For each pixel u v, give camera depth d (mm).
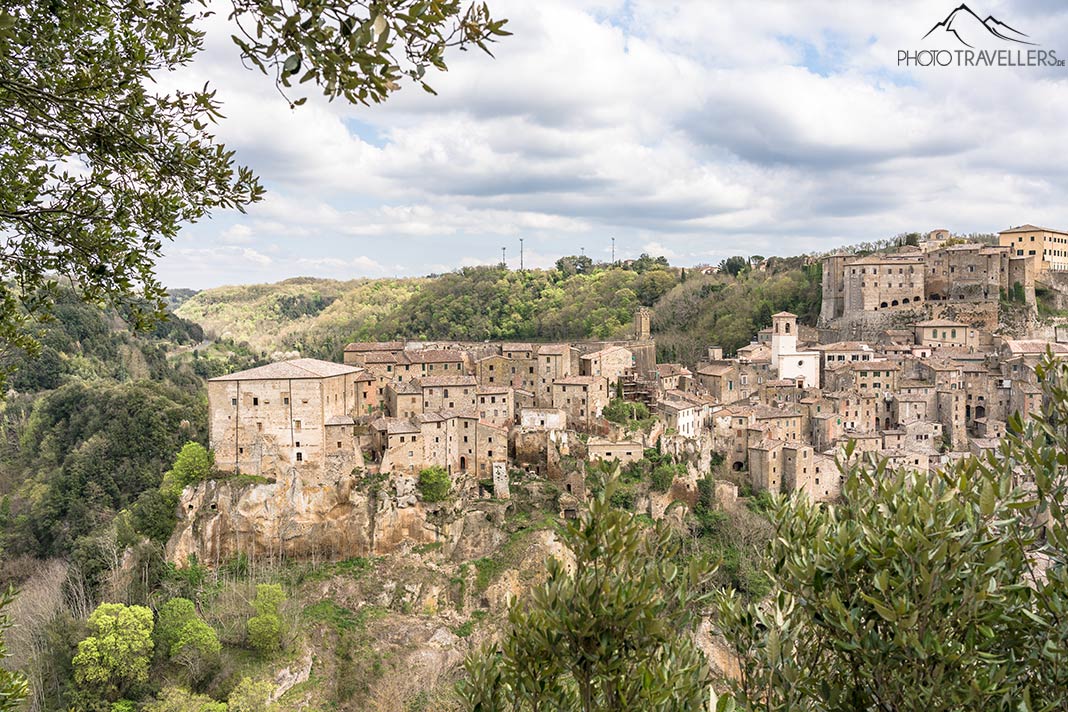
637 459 124188
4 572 127125
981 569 16172
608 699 16891
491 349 161625
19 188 17750
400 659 98750
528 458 128375
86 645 84125
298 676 91438
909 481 19312
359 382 129625
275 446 110562
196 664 86812
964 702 15375
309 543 110438
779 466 127375
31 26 16062
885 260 172750
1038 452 17562
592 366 147500
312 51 12305
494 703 18625
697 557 18797
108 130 17406
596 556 17641
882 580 15680
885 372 145375
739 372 152500
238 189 19641
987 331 163750
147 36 17797
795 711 17625
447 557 114625
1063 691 16016
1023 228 184625
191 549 106312
